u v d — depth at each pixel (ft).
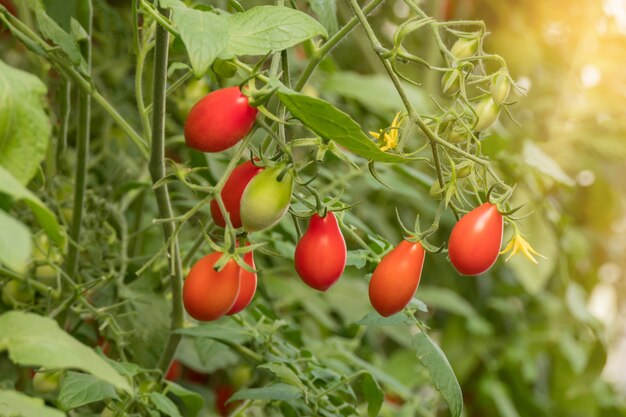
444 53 2.91
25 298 3.72
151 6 2.94
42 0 3.36
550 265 5.33
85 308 3.61
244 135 2.77
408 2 2.94
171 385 3.35
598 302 8.78
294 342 3.94
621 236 7.70
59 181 3.93
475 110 2.97
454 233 2.90
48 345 2.53
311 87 4.77
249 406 3.63
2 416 2.47
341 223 3.38
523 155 4.69
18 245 2.30
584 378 6.44
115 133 4.64
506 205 2.91
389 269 2.93
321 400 3.47
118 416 3.17
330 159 3.40
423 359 3.16
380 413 4.65
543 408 6.73
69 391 3.05
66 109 3.78
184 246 3.91
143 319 3.73
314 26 2.86
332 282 2.95
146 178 4.41
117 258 3.85
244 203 2.76
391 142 2.98
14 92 2.57
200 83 4.23
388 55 2.87
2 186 2.38
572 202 7.41
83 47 3.37
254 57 4.53
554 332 6.81
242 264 2.80
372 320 3.27
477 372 6.69
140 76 3.27
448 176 3.03
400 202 5.94
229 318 3.69
